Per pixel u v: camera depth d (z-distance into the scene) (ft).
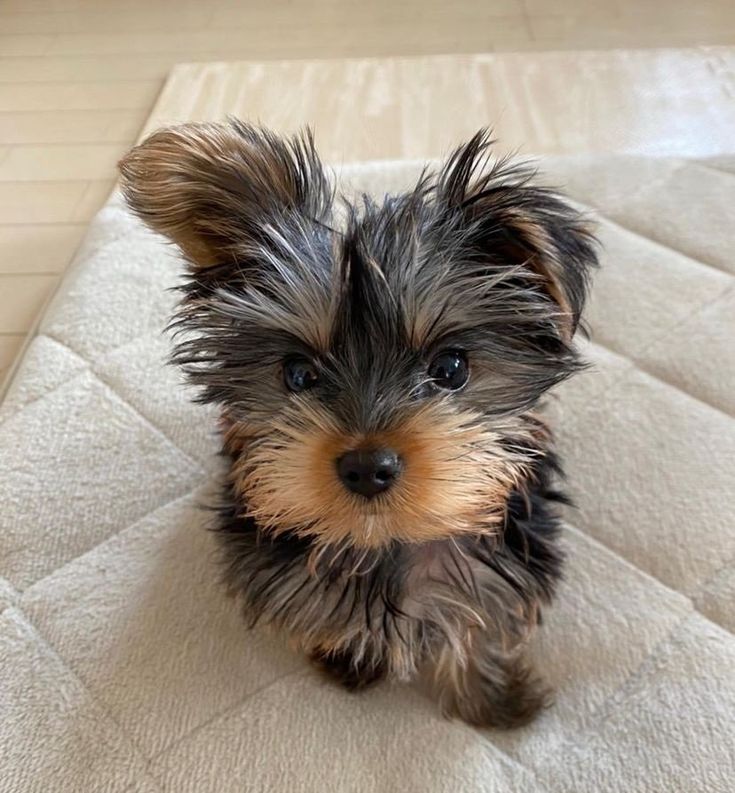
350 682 0.70
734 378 0.88
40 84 1.58
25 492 0.82
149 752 0.66
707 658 0.69
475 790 0.64
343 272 0.56
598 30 1.61
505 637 0.68
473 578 0.65
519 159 1.13
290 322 0.56
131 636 0.73
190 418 0.88
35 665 0.71
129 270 1.01
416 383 0.55
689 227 1.03
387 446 0.52
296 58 1.60
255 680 0.70
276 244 0.59
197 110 1.45
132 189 0.60
